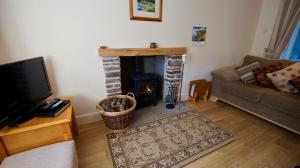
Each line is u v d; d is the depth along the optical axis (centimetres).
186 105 286
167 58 267
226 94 282
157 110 264
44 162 110
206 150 177
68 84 199
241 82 274
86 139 192
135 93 257
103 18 195
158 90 312
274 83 244
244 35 341
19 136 130
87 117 222
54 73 188
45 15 167
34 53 172
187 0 246
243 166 158
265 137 203
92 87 215
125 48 216
